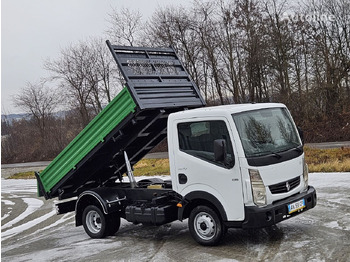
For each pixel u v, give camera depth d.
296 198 6.95
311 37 34.84
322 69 34.47
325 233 7.27
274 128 7.21
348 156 18.44
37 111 57.34
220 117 6.90
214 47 38.28
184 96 8.65
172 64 8.95
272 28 36.09
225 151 6.52
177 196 7.50
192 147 7.26
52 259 7.81
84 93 47.44
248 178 6.59
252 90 37.31
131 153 9.52
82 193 9.16
